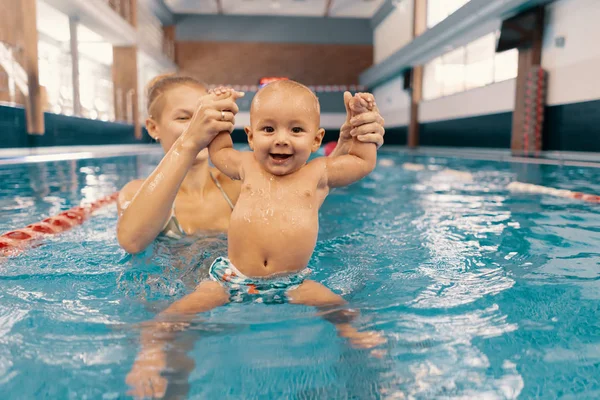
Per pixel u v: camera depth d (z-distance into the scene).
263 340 1.09
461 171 6.57
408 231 2.53
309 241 1.59
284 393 0.89
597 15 8.33
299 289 1.44
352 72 21.22
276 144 1.51
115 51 14.80
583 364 1.00
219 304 1.34
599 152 8.41
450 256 1.93
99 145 12.67
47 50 16.17
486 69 12.48
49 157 8.03
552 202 3.62
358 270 1.72
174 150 1.68
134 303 1.36
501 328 1.17
